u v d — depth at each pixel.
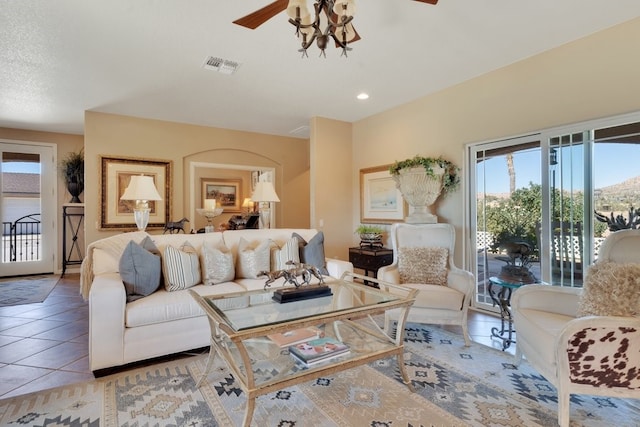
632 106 2.64
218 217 8.28
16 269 5.77
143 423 1.79
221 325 1.70
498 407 1.93
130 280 2.52
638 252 2.02
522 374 2.31
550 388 2.13
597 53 2.82
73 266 6.16
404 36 2.83
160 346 2.47
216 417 1.84
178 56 3.14
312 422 1.80
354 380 2.24
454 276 3.06
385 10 2.45
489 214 3.71
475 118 3.73
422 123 4.33
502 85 3.47
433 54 3.17
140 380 2.23
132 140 5.05
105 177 4.84
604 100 2.79
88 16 2.48
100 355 2.27
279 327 1.78
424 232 3.47
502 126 3.49
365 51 3.08
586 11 2.51
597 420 1.82
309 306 2.21
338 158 5.35
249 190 8.80
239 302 2.24
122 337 2.34
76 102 4.39
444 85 3.96
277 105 4.62
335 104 4.60
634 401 2.00
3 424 1.78
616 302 1.82
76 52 3.03
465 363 2.48
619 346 1.68
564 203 3.09
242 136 6.04
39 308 3.89
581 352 1.69
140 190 3.51
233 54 3.12
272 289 2.53
